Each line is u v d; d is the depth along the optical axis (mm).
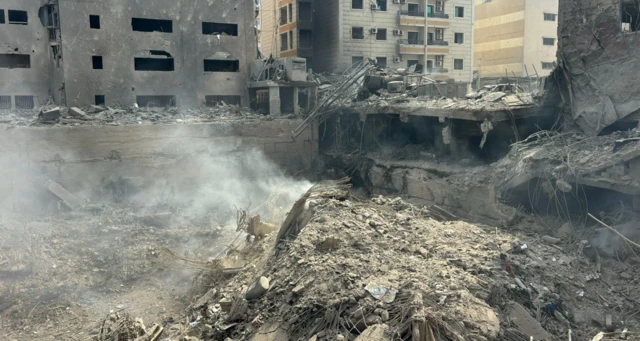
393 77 32406
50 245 18594
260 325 10203
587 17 18219
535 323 9914
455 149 24516
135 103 33594
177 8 34156
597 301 11695
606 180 15398
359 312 9141
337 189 16938
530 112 21047
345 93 32156
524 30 50344
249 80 36844
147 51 33719
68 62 31406
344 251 11695
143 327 12844
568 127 19750
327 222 13344
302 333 9445
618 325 10781
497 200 18859
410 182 24406
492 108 21000
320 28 45781
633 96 17016
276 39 49812
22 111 31500
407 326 8477
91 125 27141
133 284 17609
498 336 9180
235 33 36844
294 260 11656
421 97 27938
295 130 31844
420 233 13656
